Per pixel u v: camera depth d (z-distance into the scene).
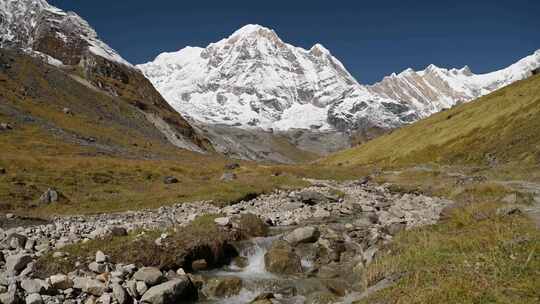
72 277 19.12
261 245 27.81
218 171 80.00
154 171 66.19
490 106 104.94
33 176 48.94
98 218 33.28
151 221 30.12
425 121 137.50
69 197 42.47
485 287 13.74
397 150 119.12
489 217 23.17
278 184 60.59
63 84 170.62
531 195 31.48
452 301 13.21
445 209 29.59
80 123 133.25
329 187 61.81
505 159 69.94
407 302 13.98
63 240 23.48
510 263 15.32
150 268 20.73
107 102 183.38
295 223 35.59
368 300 15.75
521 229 19.27
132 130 162.50
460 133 99.62
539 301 12.38
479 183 46.22
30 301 16.45
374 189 61.72
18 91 136.88
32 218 31.53
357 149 152.12
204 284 21.16
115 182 54.81
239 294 20.88
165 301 18.62
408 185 59.84
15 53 171.62
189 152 152.12
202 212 36.91
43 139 93.94
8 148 76.50
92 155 89.19
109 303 17.39
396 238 23.02
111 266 20.80
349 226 31.52
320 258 25.33
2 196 37.88
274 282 21.59
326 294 19.61
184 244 24.44
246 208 41.59
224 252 26.09
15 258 19.84
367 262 21.78
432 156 98.12
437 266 16.67
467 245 18.56
